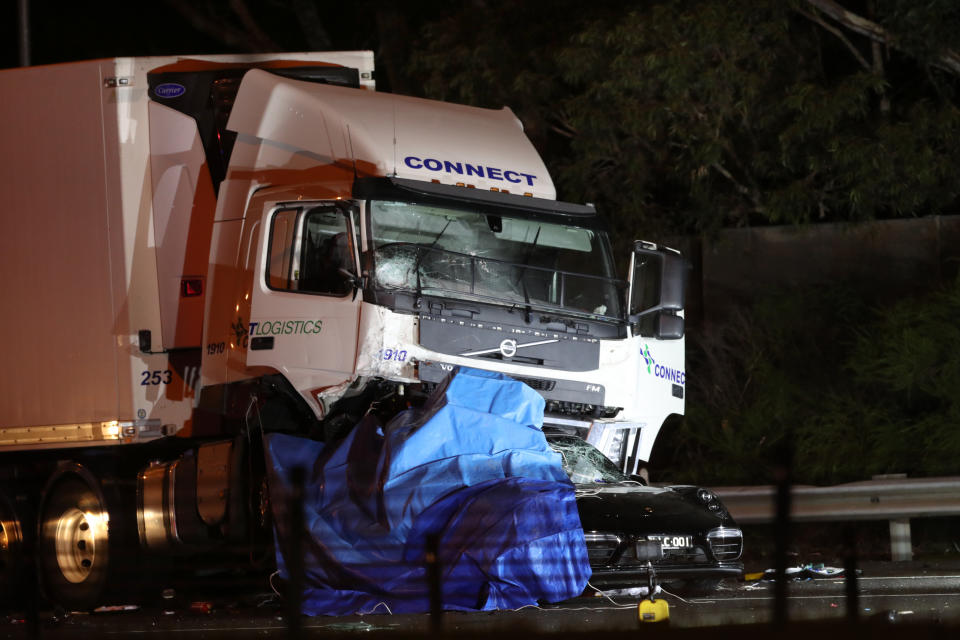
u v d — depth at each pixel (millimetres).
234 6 78375
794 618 25562
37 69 38938
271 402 34156
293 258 33938
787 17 55125
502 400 30094
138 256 37719
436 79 61156
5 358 39875
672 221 59875
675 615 27703
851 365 51219
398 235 33031
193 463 36906
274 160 35719
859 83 51469
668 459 55344
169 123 38125
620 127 55781
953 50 53000
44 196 38969
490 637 20875
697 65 53656
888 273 56250
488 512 27672
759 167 55812
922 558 40031
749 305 58406
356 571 28359
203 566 38000
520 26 60688
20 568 39969
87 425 38219
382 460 28938
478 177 35469
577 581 27547
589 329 34562
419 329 32094
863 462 47594
